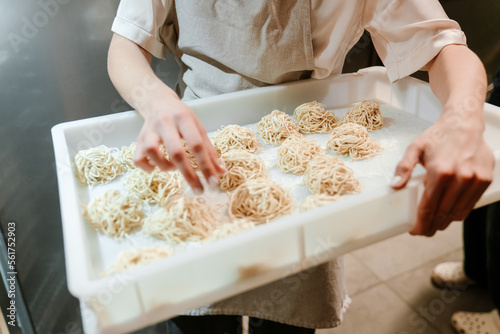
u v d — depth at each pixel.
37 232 1.31
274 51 0.91
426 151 0.60
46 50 1.10
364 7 0.95
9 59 1.08
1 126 1.15
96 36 1.13
